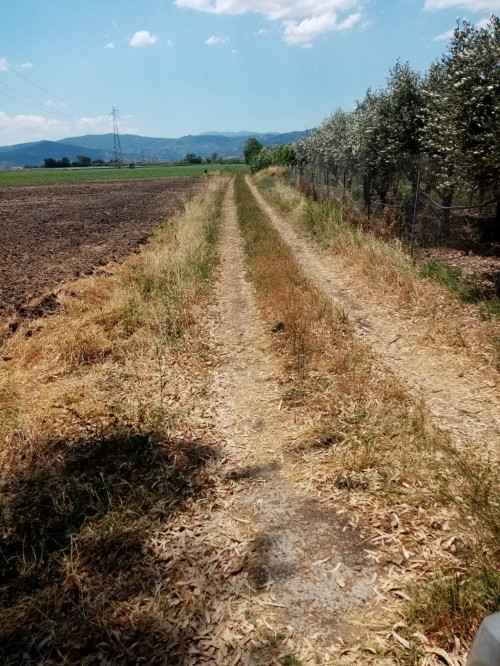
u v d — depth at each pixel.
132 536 3.37
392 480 3.81
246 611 2.83
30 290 9.78
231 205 24.89
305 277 9.85
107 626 2.72
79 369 6.12
